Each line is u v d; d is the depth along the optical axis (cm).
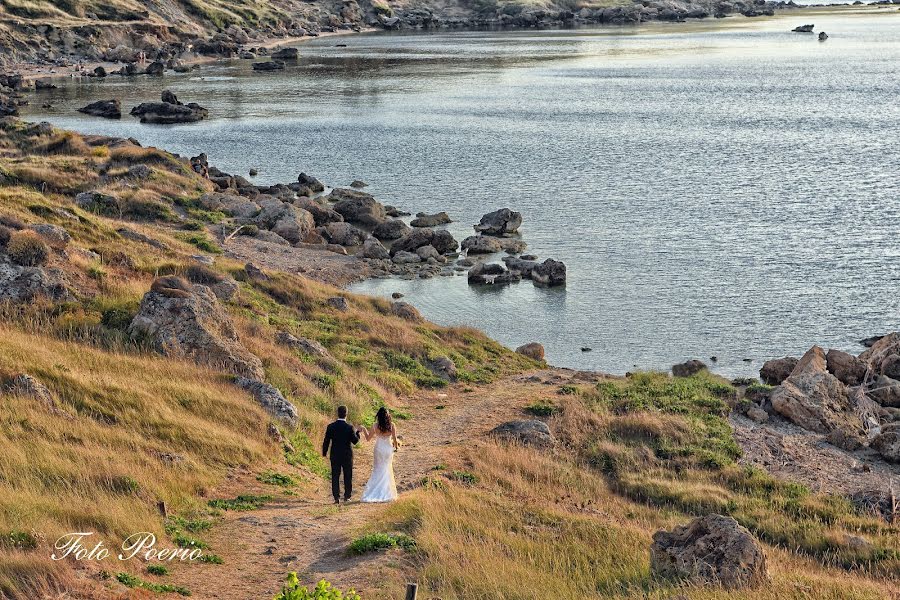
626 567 1816
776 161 9512
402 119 12812
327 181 9094
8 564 1422
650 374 4044
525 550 1881
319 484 2405
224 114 13438
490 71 18700
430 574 1617
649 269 6088
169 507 1930
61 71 18250
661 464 2884
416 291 5856
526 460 2725
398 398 3581
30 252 3441
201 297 3228
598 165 9525
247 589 1564
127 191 6931
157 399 2538
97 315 3188
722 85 16238
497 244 6706
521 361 4481
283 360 3366
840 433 3238
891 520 2550
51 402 2312
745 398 3634
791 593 1677
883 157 9562
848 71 18275
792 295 5506
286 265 6119
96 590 1420
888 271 5884
